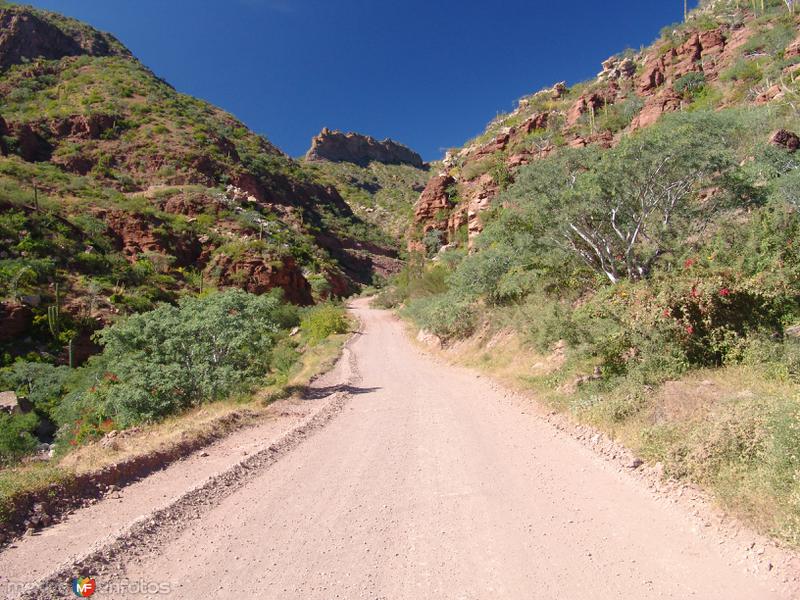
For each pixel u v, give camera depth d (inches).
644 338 350.9
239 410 435.5
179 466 290.4
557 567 158.1
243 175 4050.2
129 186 3297.2
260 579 157.1
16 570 166.1
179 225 2696.9
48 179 2859.3
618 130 1963.6
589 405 337.1
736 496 182.7
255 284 2444.6
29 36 5236.2
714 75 1904.5
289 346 1098.7
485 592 145.4
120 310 1785.2
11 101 4190.5
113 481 255.6
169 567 167.3
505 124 3211.1
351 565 164.7
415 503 219.1
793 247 348.8
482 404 443.8
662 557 161.3
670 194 536.1
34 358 1473.9
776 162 650.8
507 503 214.1
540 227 593.9
